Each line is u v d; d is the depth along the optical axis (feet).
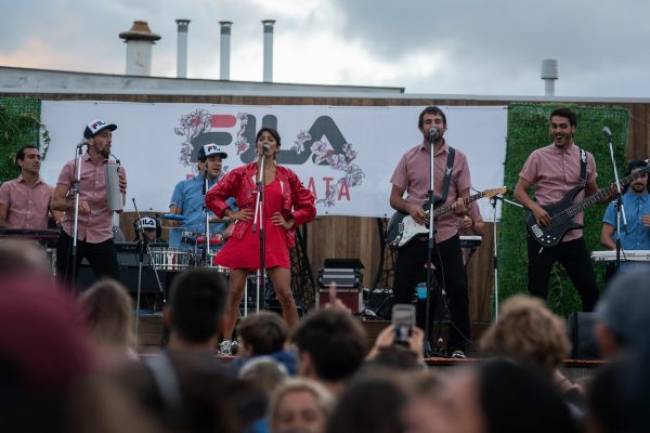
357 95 55.21
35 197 45.88
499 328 17.25
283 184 39.27
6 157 56.08
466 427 11.57
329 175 54.80
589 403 12.58
